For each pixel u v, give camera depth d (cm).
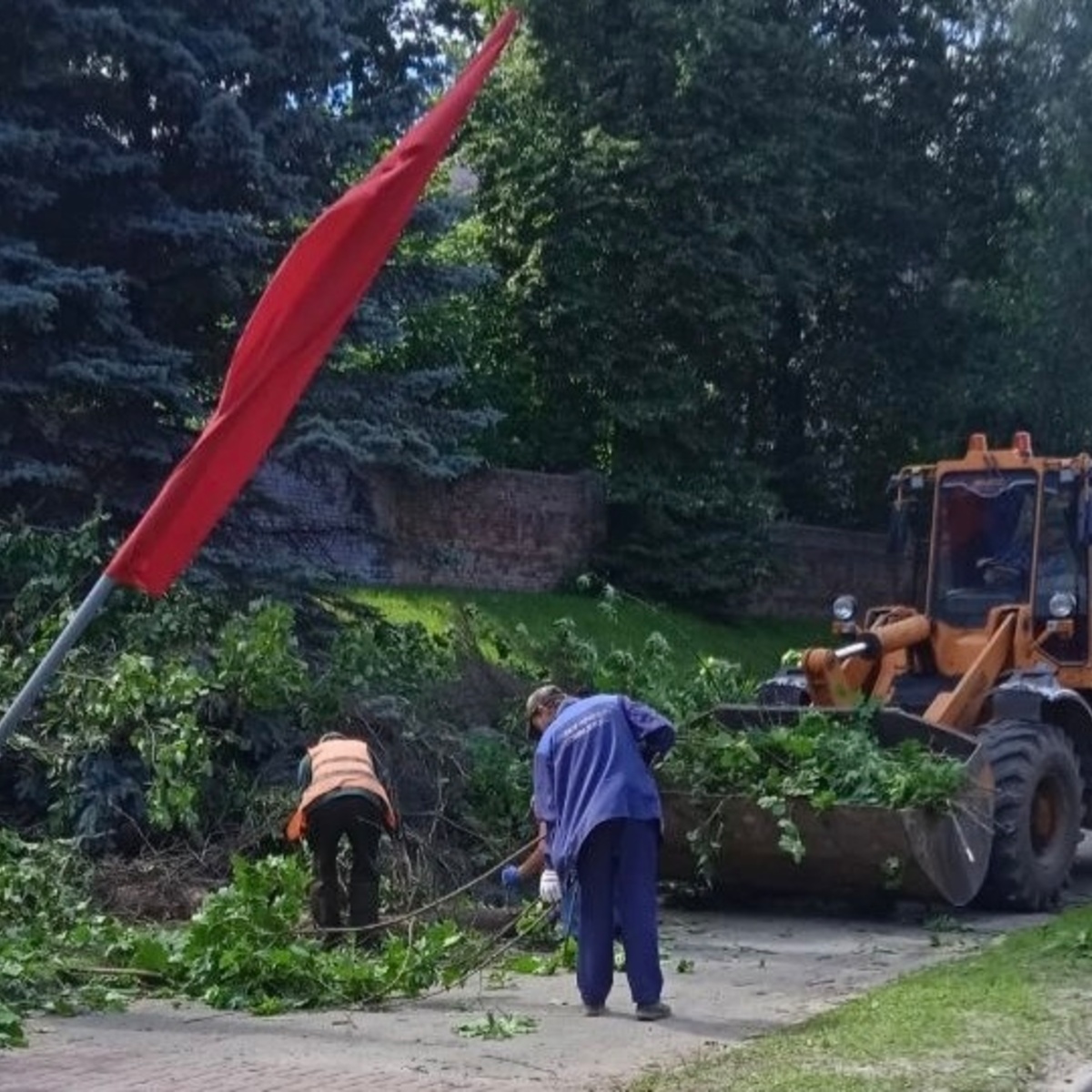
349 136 1603
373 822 1012
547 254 3073
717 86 3098
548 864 926
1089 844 1741
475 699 1412
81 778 1193
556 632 1463
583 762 885
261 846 1223
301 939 970
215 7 1548
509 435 3109
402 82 1752
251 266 1552
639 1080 730
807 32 3462
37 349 1441
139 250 1535
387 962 936
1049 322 3447
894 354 3722
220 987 908
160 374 1448
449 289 1722
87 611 672
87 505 1497
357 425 1603
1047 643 1465
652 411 3072
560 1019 876
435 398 2711
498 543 2856
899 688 1466
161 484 1534
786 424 3775
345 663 1323
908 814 1172
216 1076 738
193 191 1552
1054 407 3481
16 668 1214
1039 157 3603
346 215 680
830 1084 706
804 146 3269
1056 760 1311
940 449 3625
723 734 1245
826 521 3812
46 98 1503
